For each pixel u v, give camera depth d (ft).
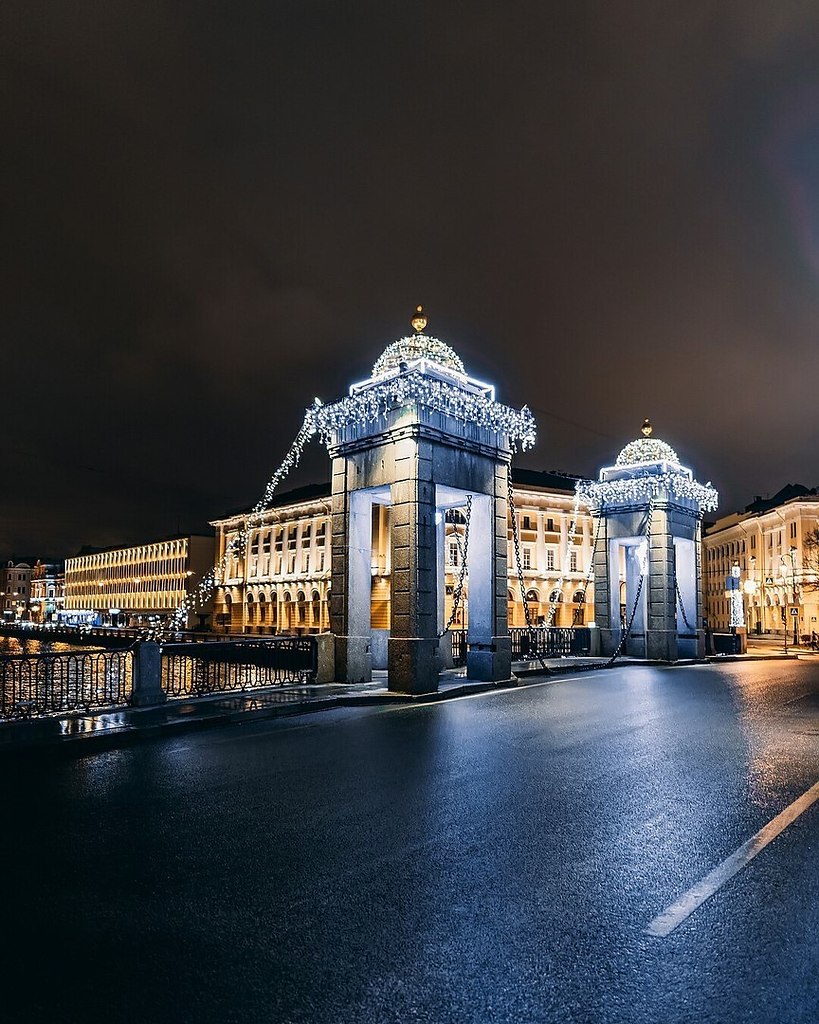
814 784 26.32
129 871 17.92
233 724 40.04
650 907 15.70
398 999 12.11
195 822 21.85
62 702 41.24
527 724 39.29
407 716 42.68
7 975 12.94
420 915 15.31
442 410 56.13
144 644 44.27
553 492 254.06
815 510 239.09
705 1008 11.84
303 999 12.11
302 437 64.34
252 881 17.22
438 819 22.07
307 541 295.89
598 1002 12.01
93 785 26.50
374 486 57.26
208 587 111.34
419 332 60.90
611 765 29.27
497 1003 11.99
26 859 18.76
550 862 18.44
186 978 12.81
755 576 280.31
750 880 17.22
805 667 89.71
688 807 23.35
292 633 281.74
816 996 12.20
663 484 89.71
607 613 91.91
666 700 49.47
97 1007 11.89
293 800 24.21
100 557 500.74
